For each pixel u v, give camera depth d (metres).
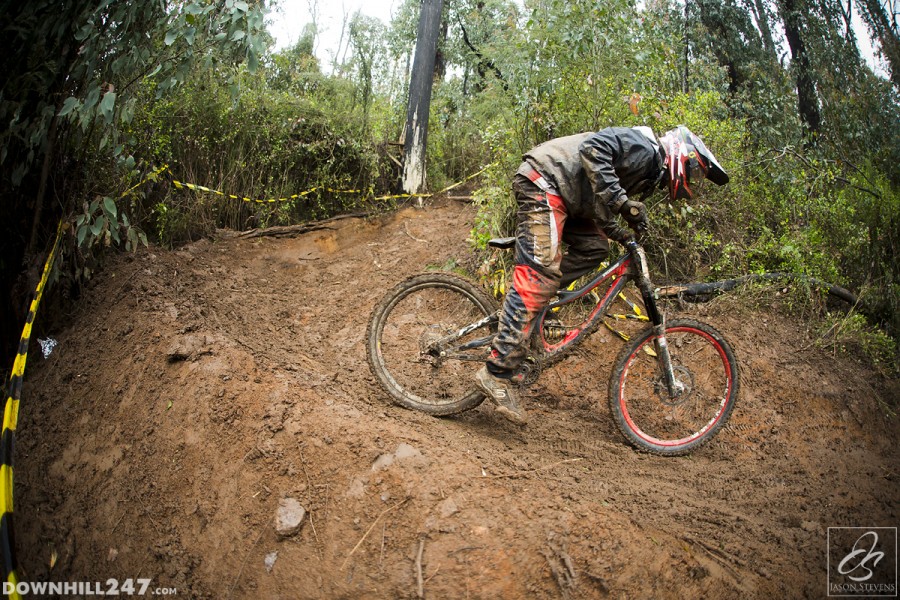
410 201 6.74
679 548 2.80
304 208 6.37
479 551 2.60
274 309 4.92
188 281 4.86
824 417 4.20
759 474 3.65
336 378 3.98
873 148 6.21
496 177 5.17
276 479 2.98
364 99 6.98
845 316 5.01
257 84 6.17
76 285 4.36
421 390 3.95
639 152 3.28
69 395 3.75
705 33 7.35
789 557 2.92
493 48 6.84
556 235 3.28
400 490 2.79
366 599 2.59
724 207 5.16
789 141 6.38
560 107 4.96
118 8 3.48
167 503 3.13
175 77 3.56
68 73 3.78
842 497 3.48
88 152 4.23
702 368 4.27
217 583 2.85
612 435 3.84
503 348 3.34
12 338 4.01
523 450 3.52
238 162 5.79
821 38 6.90
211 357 3.58
